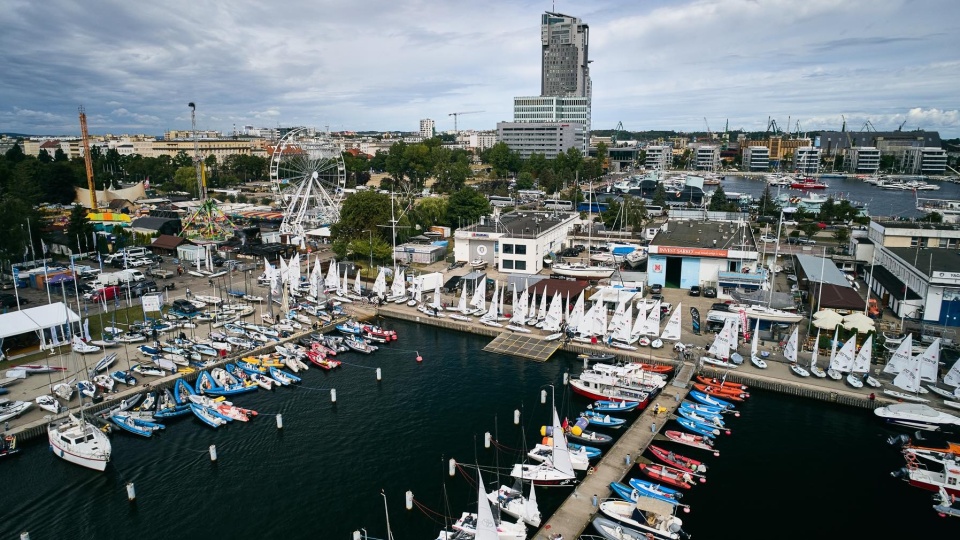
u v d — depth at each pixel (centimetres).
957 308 12875
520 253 17750
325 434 9625
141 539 7300
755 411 10200
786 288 16062
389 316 15162
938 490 7994
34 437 9431
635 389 10562
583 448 8831
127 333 13075
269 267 17012
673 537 7038
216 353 12281
